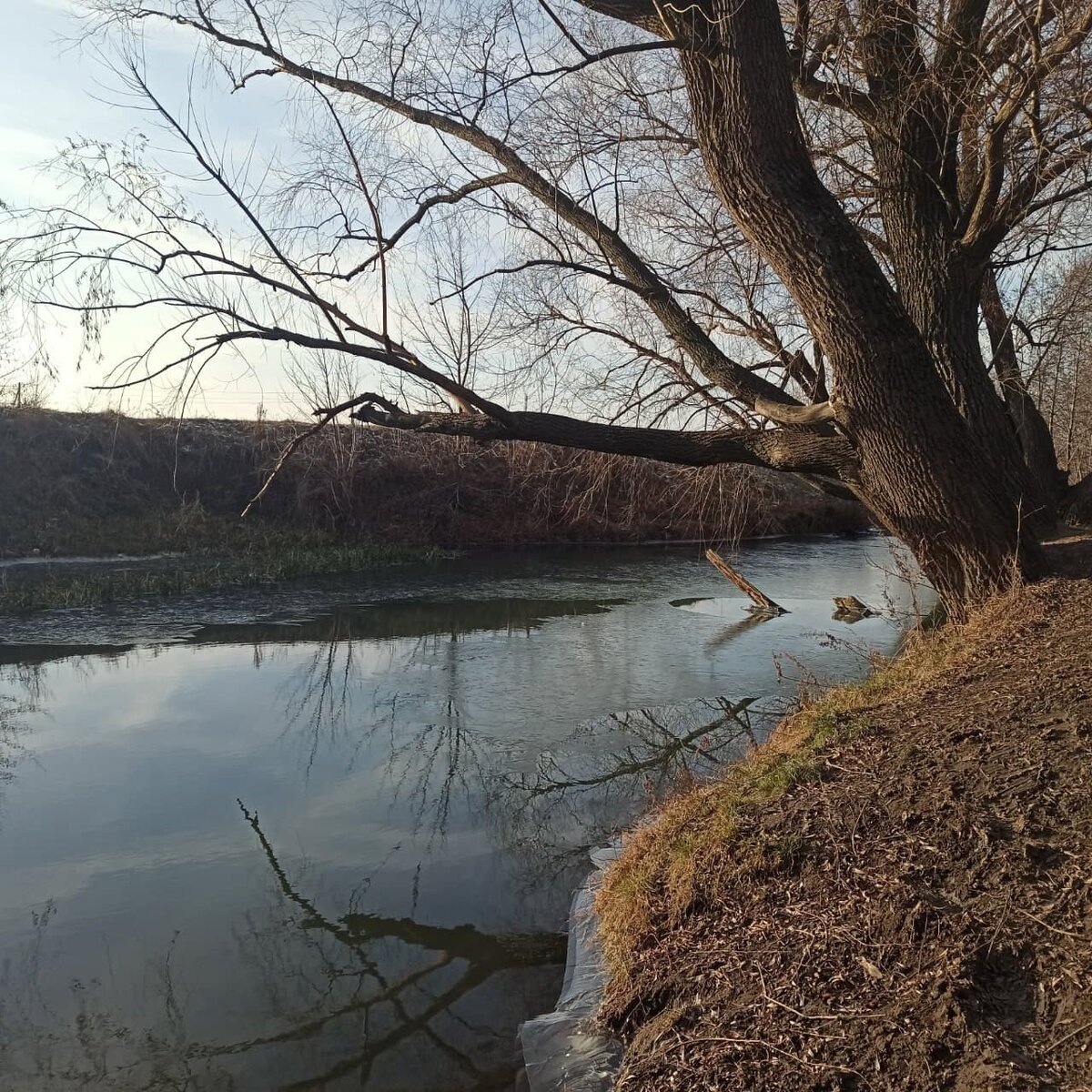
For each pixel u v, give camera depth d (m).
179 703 10.28
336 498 24.77
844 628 14.24
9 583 18.00
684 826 4.75
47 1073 4.00
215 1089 3.87
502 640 13.59
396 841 6.53
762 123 6.13
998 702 4.57
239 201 5.71
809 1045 2.89
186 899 5.68
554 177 7.45
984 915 3.06
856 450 6.74
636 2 6.66
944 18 7.25
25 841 6.57
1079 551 7.02
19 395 24.75
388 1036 4.21
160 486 25.83
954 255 7.58
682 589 18.75
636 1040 3.46
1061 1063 2.45
